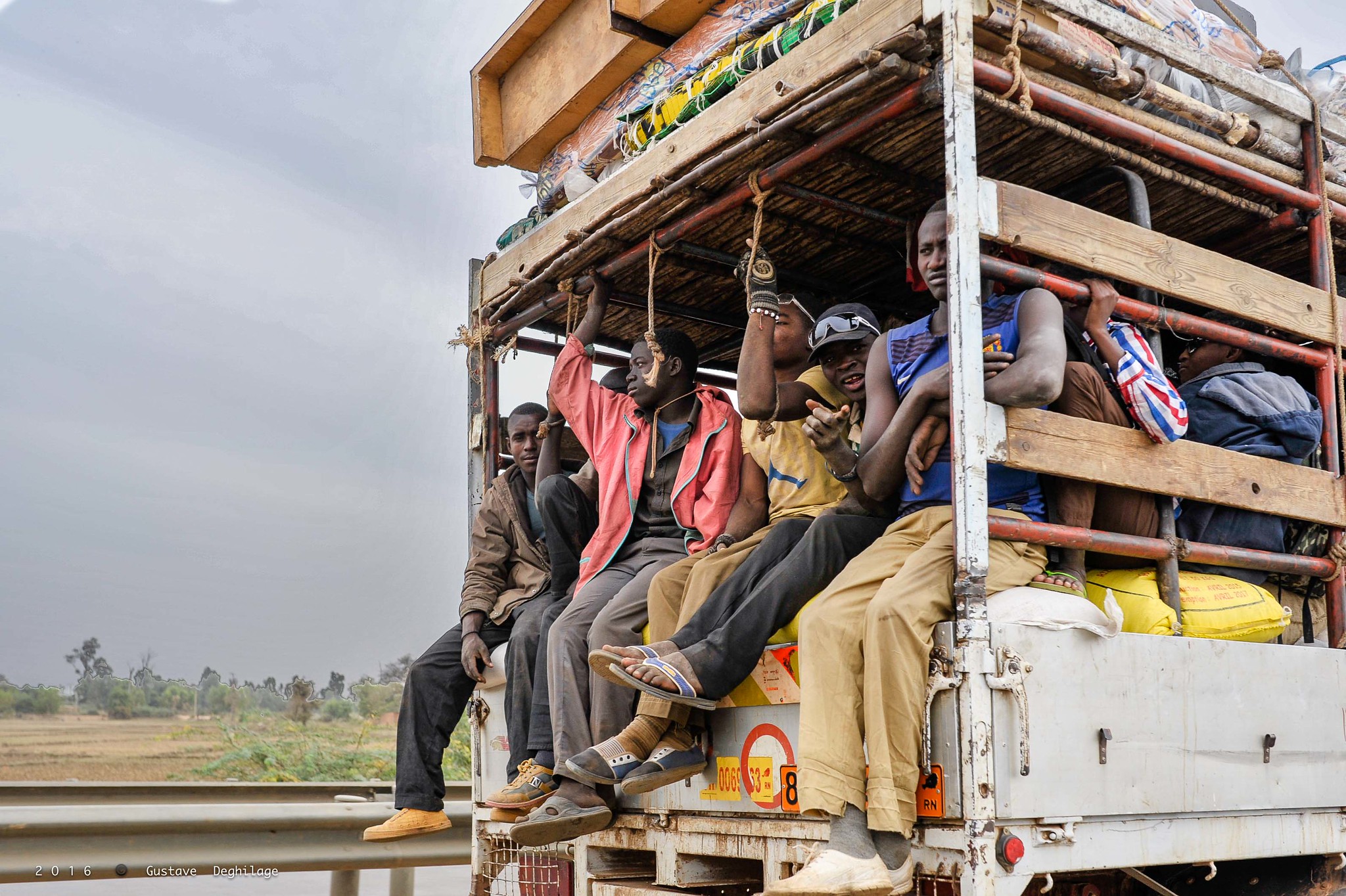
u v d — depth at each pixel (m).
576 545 3.82
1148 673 2.54
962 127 2.44
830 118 2.82
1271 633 2.92
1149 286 2.81
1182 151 3.00
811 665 2.51
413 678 3.99
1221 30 3.46
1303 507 3.05
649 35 3.55
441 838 4.35
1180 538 2.80
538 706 3.46
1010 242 2.51
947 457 2.78
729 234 3.70
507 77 4.29
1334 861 2.96
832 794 2.39
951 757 2.29
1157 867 3.07
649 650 2.75
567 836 3.01
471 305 4.43
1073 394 2.74
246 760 13.31
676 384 3.71
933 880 2.37
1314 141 3.33
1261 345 3.06
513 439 4.28
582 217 3.69
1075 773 2.35
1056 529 2.54
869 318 3.21
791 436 3.37
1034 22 2.73
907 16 2.57
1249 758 2.71
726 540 3.39
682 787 3.01
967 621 2.30
